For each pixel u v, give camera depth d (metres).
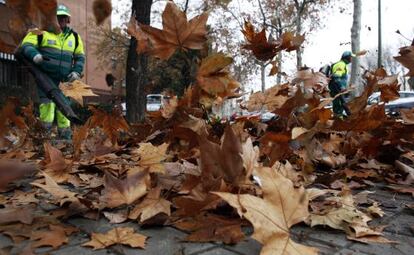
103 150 2.69
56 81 5.34
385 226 1.60
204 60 2.06
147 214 1.51
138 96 8.34
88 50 27.52
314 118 2.00
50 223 1.52
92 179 2.21
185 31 1.88
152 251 1.29
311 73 2.79
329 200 1.80
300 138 1.95
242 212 1.12
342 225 1.52
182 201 1.46
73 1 24.78
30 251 1.25
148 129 3.03
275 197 1.19
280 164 2.07
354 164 2.71
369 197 2.14
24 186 2.16
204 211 1.57
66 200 1.66
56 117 5.37
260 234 1.11
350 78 13.26
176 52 2.13
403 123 2.68
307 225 1.57
